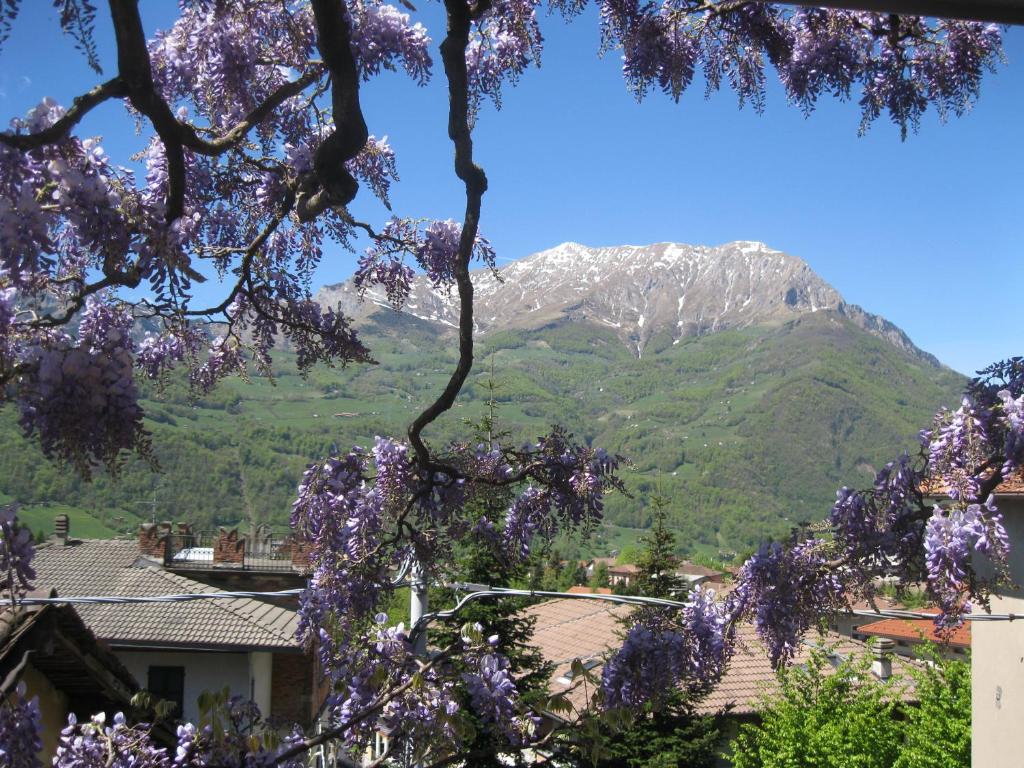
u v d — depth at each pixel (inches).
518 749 181.0
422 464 167.3
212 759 172.7
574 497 172.6
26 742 132.3
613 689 179.0
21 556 108.8
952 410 177.2
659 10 209.5
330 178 134.7
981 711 505.4
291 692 921.5
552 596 210.5
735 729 789.2
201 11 165.8
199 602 877.2
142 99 112.7
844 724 660.1
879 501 176.9
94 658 278.5
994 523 167.3
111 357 103.5
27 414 102.1
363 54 174.1
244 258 165.6
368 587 180.4
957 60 222.5
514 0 193.5
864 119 228.7
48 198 107.0
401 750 182.7
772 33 213.5
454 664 183.3
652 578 724.7
